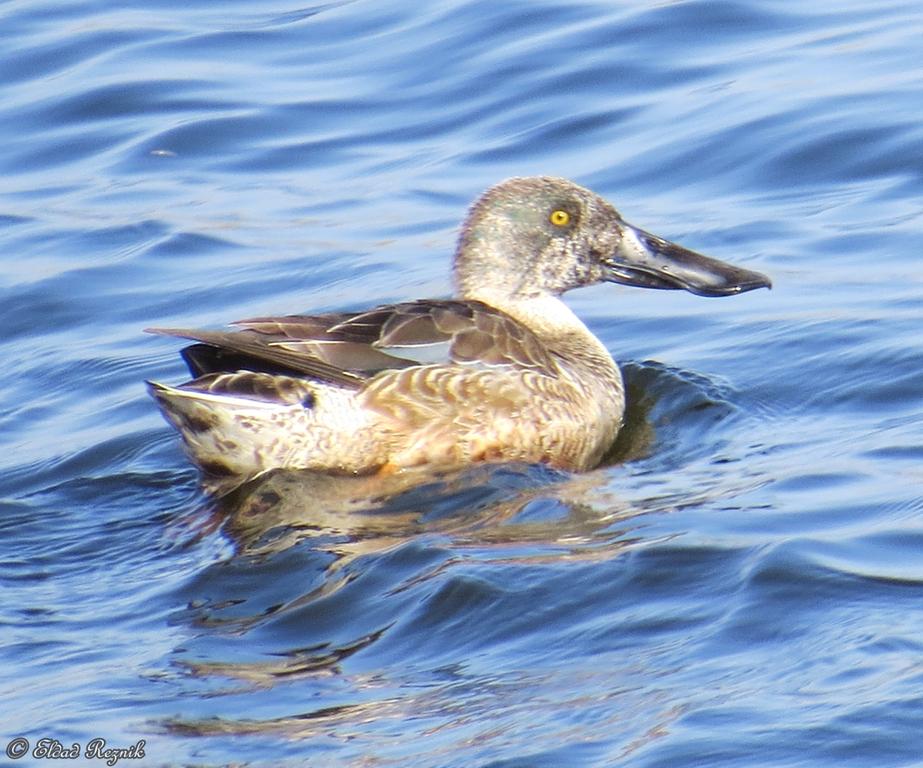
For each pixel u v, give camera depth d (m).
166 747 8.42
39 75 21.97
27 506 12.41
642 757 7.88
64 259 17.58
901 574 9.60
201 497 12.28
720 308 15.62
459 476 12.32
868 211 16.95
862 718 8.01
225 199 18.77
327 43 22.50
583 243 14.20
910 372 13.42
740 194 17.73
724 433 13.05
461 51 21.45
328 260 17.08
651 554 10.08
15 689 9.28
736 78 19.84
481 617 9.53
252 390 12.16
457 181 18.58
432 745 8.20
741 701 8.30
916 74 19.22
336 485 12.19
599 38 21.14
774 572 9.59
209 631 9.88
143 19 23.70
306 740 8.40
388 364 12.39
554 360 13.17
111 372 15.13
